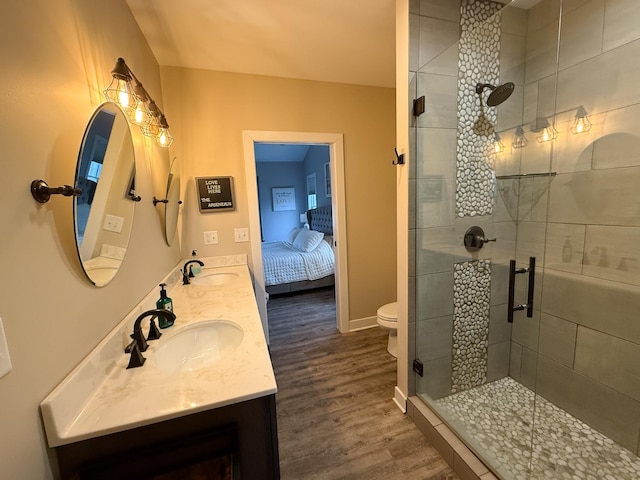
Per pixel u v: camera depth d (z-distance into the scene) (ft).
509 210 6.20
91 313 3.08
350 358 8.25
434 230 5.65
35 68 2.48
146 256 5.10
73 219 2.78
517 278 6.42
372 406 6.25
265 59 7.31
